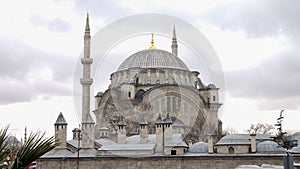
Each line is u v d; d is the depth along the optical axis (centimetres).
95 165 5744
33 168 861
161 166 5681
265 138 7544
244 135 6712
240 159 5762
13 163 758
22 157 771
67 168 5875
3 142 788
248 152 6462
